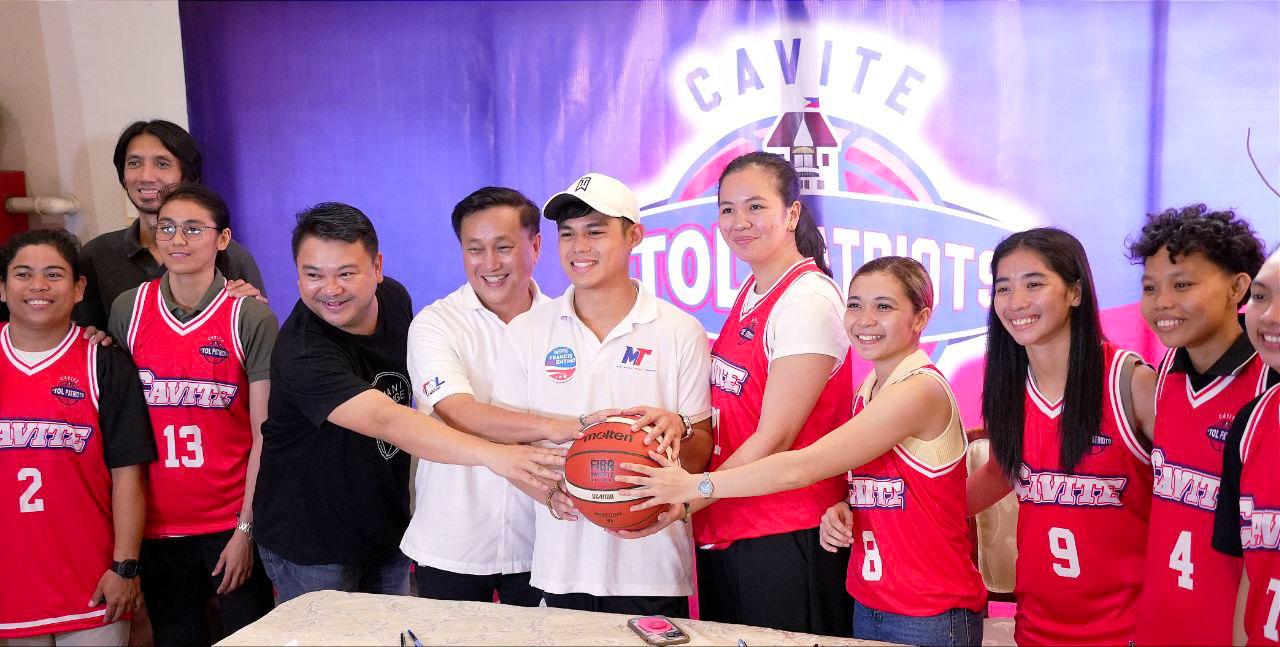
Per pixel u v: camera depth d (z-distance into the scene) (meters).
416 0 3.13
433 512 2.08
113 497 2.32
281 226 3.25
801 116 3.03
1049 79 2.92
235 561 2.34
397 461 2.21
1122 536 1.71
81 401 2.25
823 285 1.91
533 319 1.99
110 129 3.13
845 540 1.78
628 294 1.95
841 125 3.02
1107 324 2.97
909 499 1.73
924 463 1.73
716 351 2.03
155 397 2.34
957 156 2.99
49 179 3.08
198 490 2.38
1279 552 1.41
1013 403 1.80
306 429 2.11
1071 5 2.89
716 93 3.06
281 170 3.23
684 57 3.06
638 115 3.10
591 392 1.92
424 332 2.05
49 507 2.24
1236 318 1.55
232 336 2.34
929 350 3.07
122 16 3.11
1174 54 2.85
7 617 2.23
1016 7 2.91
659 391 1.92
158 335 2.34
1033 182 2.96
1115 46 2.88
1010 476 1.81
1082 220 2.95
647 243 3.15
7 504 2.21
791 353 1.83
